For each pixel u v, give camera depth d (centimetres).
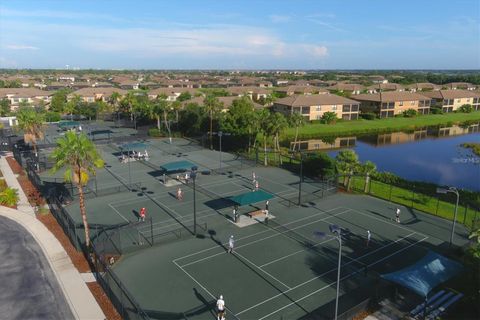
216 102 8750
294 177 5981
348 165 5381
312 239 3794
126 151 7625
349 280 3022
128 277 3075
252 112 7706
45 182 5559
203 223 4159
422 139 10556
